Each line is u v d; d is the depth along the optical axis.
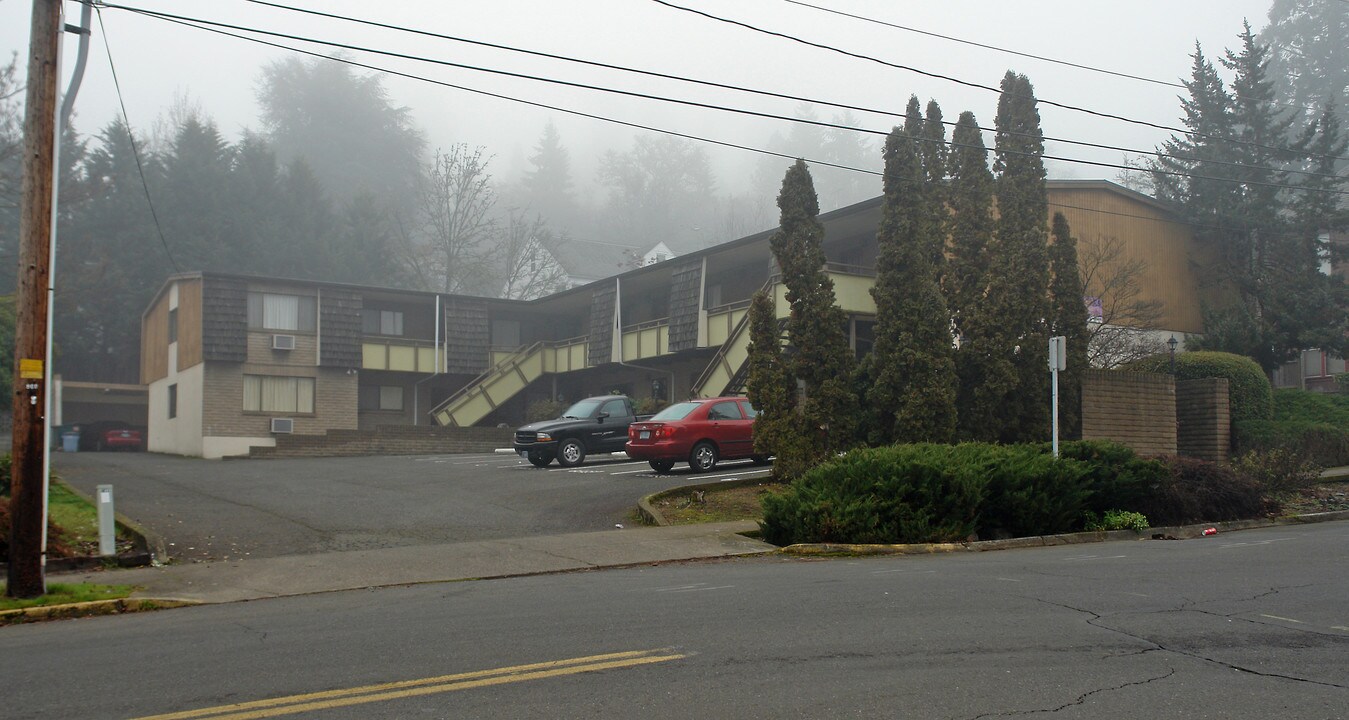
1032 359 21.28
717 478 21.39
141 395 47.69
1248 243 33.94
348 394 38.06
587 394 42.88
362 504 18.47
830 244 32.84
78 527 14.44
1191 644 7.35
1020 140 22.44
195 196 55.34
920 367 19.77
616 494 19.34
